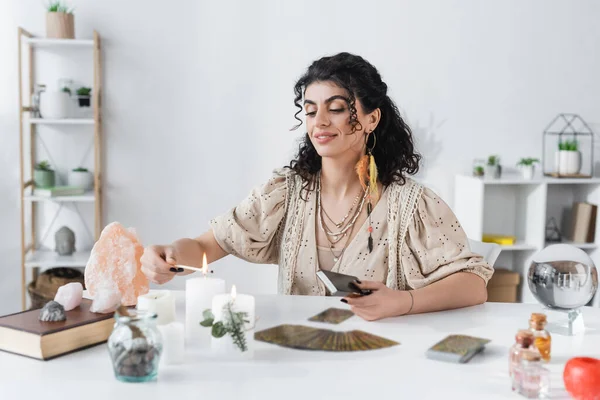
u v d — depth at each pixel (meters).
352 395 1.03
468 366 1.16
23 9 3.41
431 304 1.50
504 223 3.79
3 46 3.41
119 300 1.29
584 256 1.39
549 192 3.84
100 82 3.48
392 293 1.46
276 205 1.86
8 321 1.22
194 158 3.59
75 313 1.28
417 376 1.11
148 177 3.57
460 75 3.70
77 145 3.49
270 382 1.08
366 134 1.80
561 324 1.42
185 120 3.56
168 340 1.14
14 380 1.07
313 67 1.77
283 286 1.83
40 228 3.53
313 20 3.59
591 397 0.99
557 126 3.80
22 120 3.27
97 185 3.32
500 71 3.73
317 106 1.74
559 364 1.19
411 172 1.90
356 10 3.61
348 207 1.80
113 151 3.53
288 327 1.37
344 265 1.78
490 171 3.48
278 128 3.61
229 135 3.60
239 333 1.17
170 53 3.52
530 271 1.41
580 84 3.80
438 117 3.71
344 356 1.20
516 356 1.07
